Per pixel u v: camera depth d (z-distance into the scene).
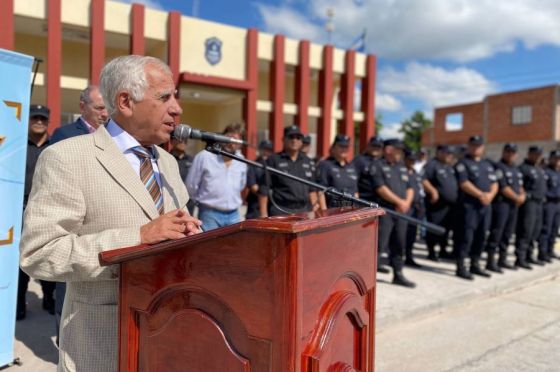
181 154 5.06
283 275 0.99
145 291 1.23
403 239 4.99
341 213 1.24
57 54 9.51
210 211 4.06
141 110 1.42
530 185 6.20
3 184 2.56
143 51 10.50
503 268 6.17
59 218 1.30
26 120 2.63
